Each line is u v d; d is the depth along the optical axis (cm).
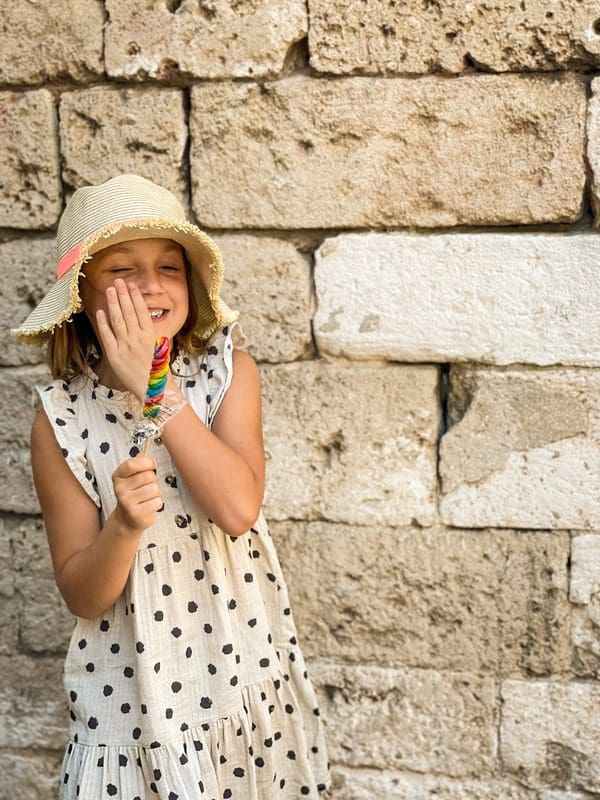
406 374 288
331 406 292
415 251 282
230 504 219
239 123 285
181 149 291
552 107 271
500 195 277
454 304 283
